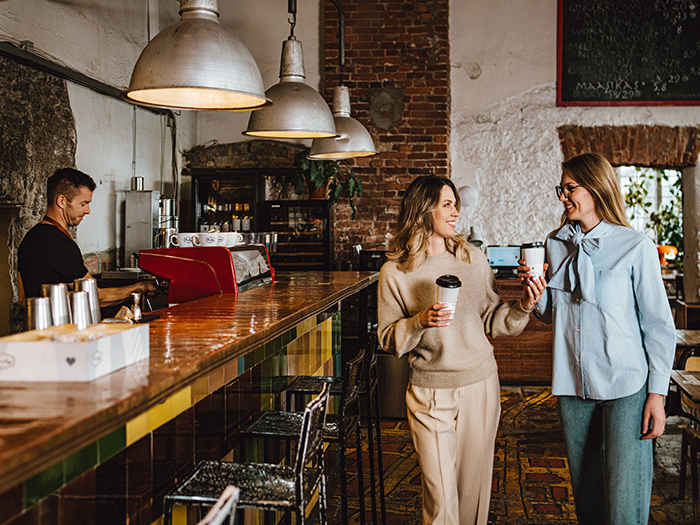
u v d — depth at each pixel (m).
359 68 6.13
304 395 3.16
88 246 4.62
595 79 6.11
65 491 1.25
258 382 2.48
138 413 1.14
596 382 2.02
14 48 3.66
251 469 1.80
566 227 2.18
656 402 1.94
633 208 9.24
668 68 6.04
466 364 2.09
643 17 6.05
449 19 6.18
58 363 1.19
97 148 4.73
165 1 6.04
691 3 6.00
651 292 1.98
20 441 0.84
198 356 1.44
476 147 6.25
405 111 6.11
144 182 5.55
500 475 3.50
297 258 6.06
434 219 2.14
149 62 2.07
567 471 3.56
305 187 6.15
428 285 2.15
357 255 6.04
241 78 2.13
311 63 6.34
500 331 2.16
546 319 2.27
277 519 2.55
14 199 3.80
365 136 4.00
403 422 4.57
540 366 5.52
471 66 6.25
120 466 1.46
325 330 3.66
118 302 3.02
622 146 6.12
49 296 1.42
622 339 2.00
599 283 2.03
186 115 6.34
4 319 3.88
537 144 6.20
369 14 6.12
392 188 6.12
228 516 1.16
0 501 1.07
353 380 2.42
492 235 6.25
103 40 4.81
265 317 2.10
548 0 6.15
